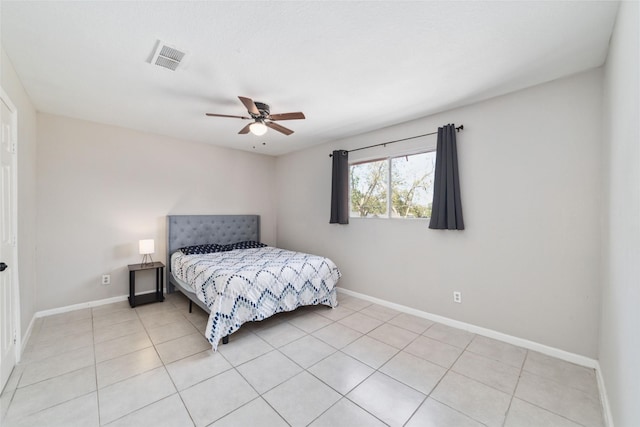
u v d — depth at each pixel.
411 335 2.85
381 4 1.54
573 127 2.33
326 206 4.59
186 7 1.56
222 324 2.57
